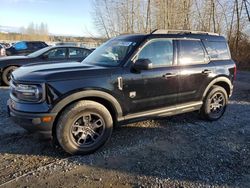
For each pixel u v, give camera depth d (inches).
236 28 698.2
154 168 146.9
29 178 134.9
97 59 188.4
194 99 209.9
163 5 844.6
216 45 226.5
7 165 147.3
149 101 182.7
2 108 251.6
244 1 673.6
